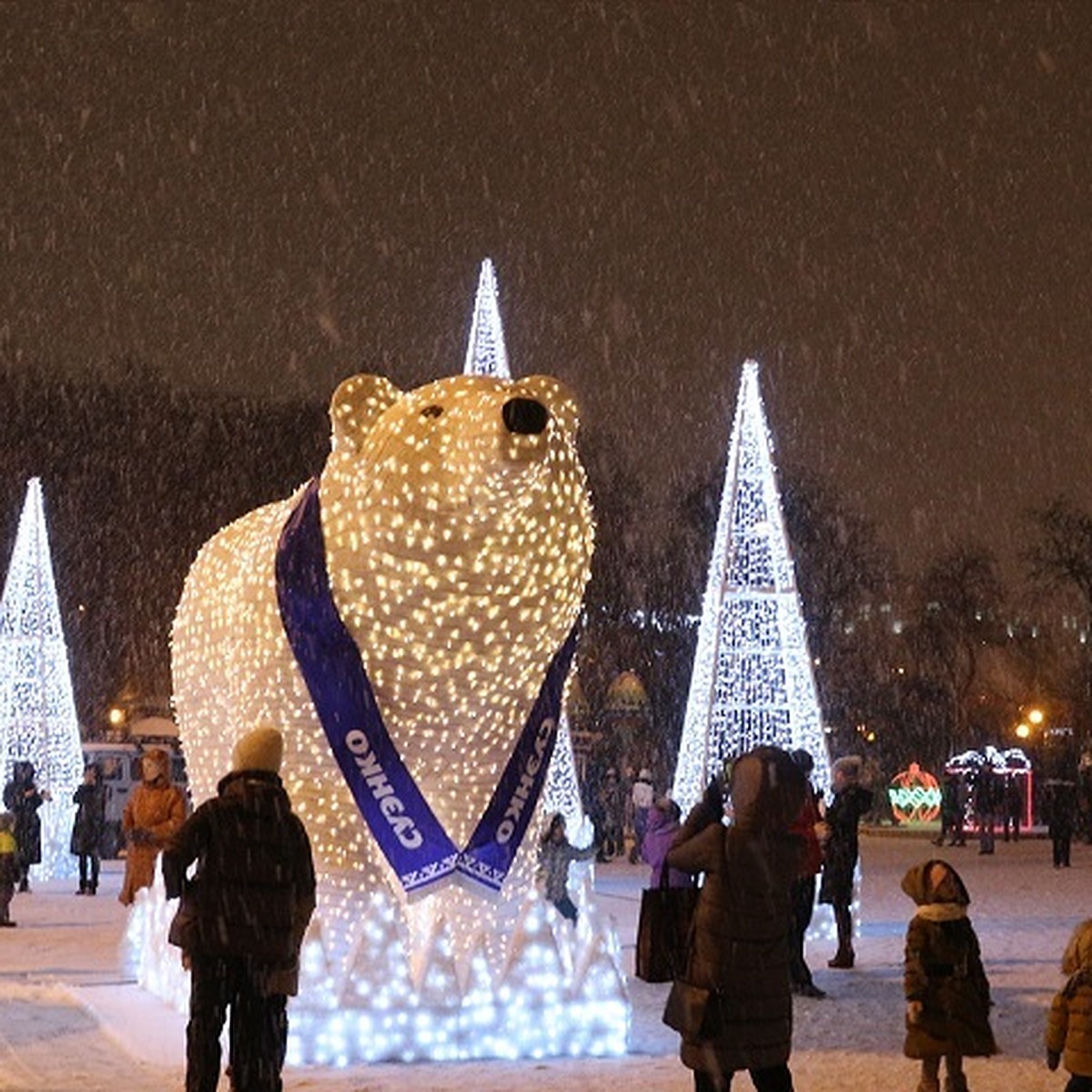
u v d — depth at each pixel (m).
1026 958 17.08
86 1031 12.35
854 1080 10.73
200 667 13.55
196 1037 9.30
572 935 12.07
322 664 11.65
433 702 11.74
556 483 11.49
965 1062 11.29
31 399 47.38
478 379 11.65
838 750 59.91
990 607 65.12
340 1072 10.93
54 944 18.25
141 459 47.91
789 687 19.80
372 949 11.40
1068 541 64.31
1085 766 44.25
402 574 11.48
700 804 9.09
